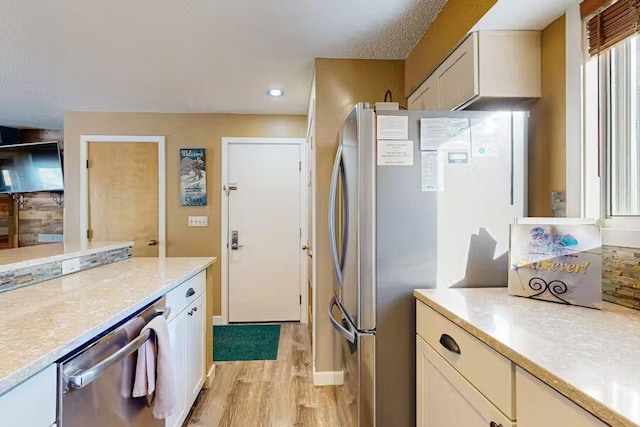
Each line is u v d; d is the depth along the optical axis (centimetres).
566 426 68
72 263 183
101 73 268
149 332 127
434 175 150
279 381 245
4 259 156
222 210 373
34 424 77
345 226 174
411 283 149
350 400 168
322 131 244
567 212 142
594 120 134
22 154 424
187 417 200
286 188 380
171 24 198
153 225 370
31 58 241
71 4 177
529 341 87
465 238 151
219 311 374
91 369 92
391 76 248
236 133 374
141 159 368
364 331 149
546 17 145
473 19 151
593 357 77
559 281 123
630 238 117
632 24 117
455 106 171
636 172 122
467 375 105
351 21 197
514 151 152
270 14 189
